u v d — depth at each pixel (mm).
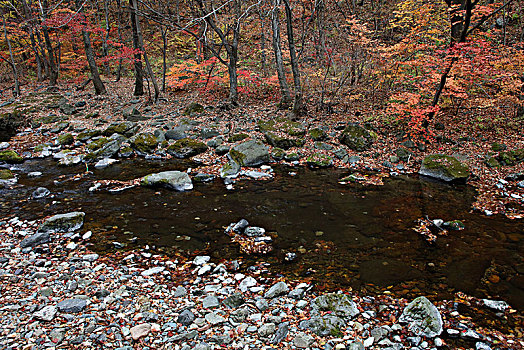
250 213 7047
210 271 5027
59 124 13578
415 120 9586
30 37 19984
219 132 12273
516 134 10195
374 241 5938
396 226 6469
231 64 14641
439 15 12828
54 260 5180
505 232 6164
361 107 13352
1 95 18281
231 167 9414
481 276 4918
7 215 6840
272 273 5020
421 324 3855
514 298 4430
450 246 5742
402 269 5113
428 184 8602
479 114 11648
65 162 10180
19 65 23859
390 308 4234
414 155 10148
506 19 14516
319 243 5883
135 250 5617
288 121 12211
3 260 5074
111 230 6285
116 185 8547
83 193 8055
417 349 3539
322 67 15312
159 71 21250
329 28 17281
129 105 16156
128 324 3756
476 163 9289
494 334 3785
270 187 8484
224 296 4406
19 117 14516
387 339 3643
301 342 3559
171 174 8703
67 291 4352
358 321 3969
